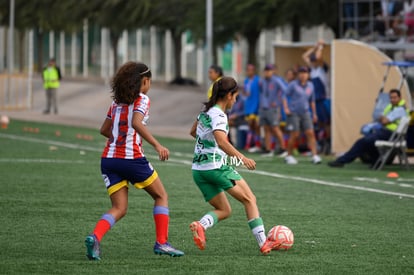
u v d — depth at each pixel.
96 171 44.59
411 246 25.53
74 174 43.06
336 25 87.50
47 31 177.25
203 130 23.53
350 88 58.44
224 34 100.44
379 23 70.12
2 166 46.09
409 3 68.81
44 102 119.62
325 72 60.66
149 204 33.31
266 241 23.95
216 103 23.50
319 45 59.81
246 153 59.12
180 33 123.56
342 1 72.81
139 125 22.34
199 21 95.38
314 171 47.44
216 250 24.44
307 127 52.12
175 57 133.88
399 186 41.03
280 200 35.31
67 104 115.94
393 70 57.81
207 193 23.84
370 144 49.56
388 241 26.31
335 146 58.56
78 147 59.31
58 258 22.84
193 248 24.73
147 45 177.88
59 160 49.94
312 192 38.09
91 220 29.30
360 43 58.06
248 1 88.44
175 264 22.25
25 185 38.34
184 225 28.70
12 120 88.38
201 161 23.62
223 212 23.95
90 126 82.56
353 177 44.75
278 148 60.72
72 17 141.62
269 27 92.69
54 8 148.62
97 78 172.88
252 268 21.94
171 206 32.91
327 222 29.89
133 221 29.23
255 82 59.91
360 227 28.91
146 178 22.86
